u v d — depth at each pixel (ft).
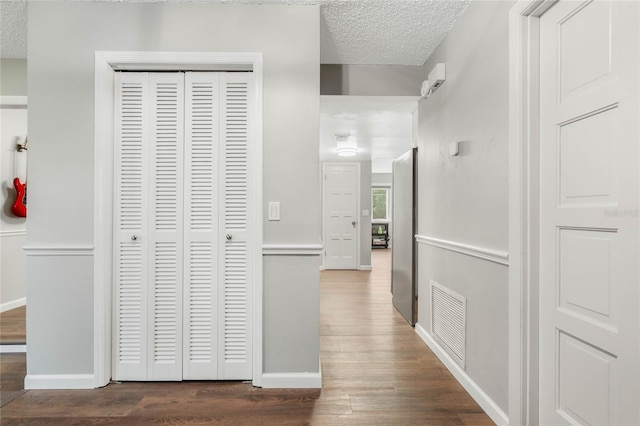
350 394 6.18
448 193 7.27
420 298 9.27
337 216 20.40
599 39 3.78
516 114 4.78
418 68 9.25
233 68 6.48
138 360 6.53
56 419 5.39
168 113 6.53
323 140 15.49
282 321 6.40
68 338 6.30
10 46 8.27
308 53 6.36
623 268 3.53
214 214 6.56
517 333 4.82
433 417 5.50
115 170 6.48
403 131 13.70
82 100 6.27
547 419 4.62
